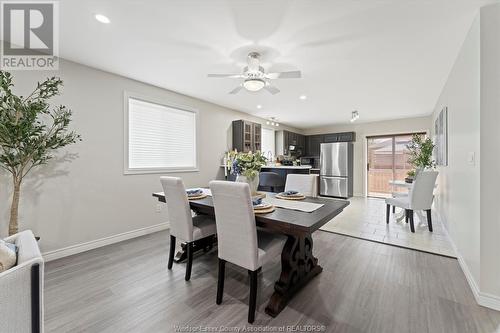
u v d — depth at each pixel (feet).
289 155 22.17
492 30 5.30
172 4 5.44
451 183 9.27
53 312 5.28
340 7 5.52
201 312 5.32
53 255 8.04
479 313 5.17
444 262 7.77
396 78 10.18
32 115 6.50
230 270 7.35
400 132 19.85
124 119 10.05
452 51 7.65
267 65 8.79
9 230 6.62
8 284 2.64
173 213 7.06
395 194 13.67
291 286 5.86
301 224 4.78
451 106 9.16
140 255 8.48
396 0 5.27
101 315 5.20
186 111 13.00
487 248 5.40
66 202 8.36
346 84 10.99
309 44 7.25
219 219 5.52
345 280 6.66
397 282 6.53
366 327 4.80
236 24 6.23
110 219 9.62
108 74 9.50
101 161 9.29
